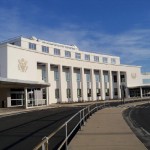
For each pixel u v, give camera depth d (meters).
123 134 15.35
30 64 55.62
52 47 68.12
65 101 68.88
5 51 49.84
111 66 83.38
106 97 83.56
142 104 54.59
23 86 47.09
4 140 14.56
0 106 49.69
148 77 99.75
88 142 12.93
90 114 28.56
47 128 19.19
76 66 71.31
